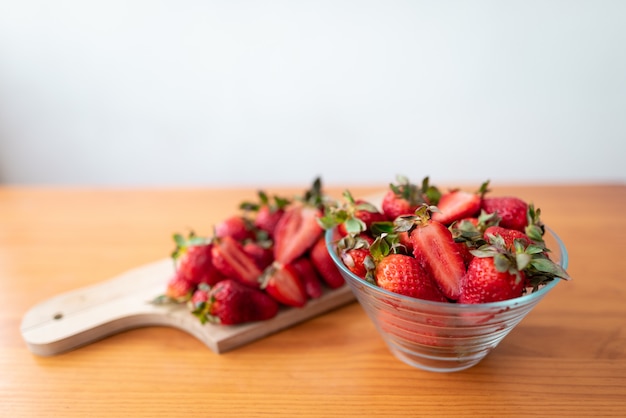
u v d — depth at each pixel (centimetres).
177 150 104
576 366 41
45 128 102
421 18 89
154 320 48
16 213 68
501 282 35
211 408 39
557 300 49
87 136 103
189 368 43
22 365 43
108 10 91
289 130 101
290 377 41
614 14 86
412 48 92
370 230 43
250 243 52
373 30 91
